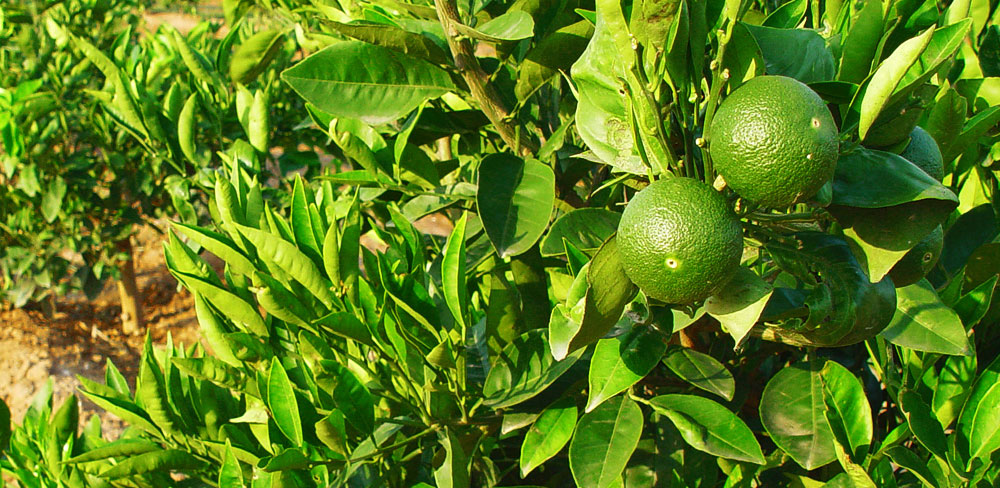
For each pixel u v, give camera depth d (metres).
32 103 1.94
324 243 0.75
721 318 0.63
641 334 0.70
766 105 0.57
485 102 0.80
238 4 1.28
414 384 0.80
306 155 1.33
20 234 2.15
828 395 0.72
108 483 0.91
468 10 0.84
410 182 0.86
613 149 0.66
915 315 0.71
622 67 0.65
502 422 0.78
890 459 0.74
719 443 0.69
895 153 0.65
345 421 0.79
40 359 2.42
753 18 0.83
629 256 0.59
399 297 0.79
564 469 0.89
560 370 0.76
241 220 0.81
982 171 0.87
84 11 2.27
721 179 0.60
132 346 2.60
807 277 0.66
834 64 0.70
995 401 0.72
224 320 0.85
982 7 0.84
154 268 3.09
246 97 1.11
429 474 0.86
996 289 0.80
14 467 0.96
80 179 2.07
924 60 0.66
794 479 0.77
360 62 0.79
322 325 0.75
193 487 0.90
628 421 0.72
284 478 0.78
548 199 0.75
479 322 0.87
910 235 0.61
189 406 0.90
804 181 0.56
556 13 0.84
